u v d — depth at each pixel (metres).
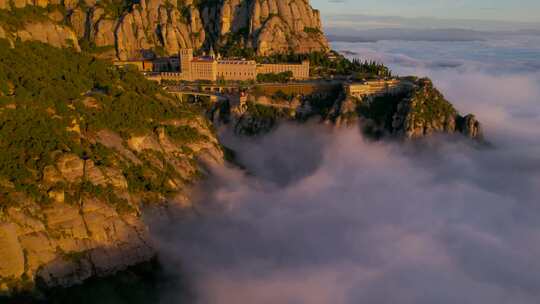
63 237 129.75
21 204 126.00
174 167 182.00
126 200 146.50
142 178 161.25
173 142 192.75
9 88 153.50
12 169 131.50
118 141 168.25
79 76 188.25
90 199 137.62
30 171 134.62
